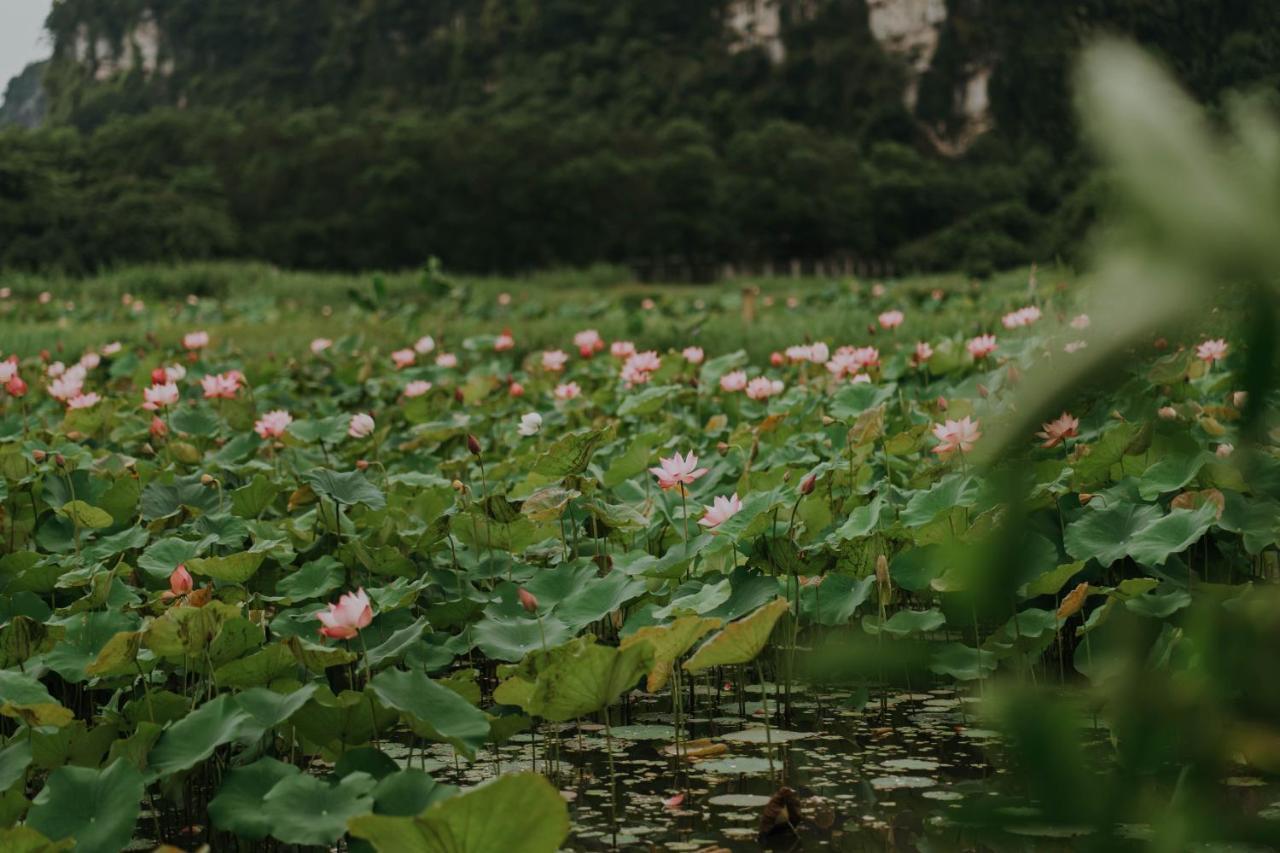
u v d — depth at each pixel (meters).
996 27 101.56
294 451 5.64
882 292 19.08
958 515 3.58
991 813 0.70
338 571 3.89
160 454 5.79
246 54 141.38
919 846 2.47
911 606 4.49
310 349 12.43
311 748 2.96
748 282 47.19
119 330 15.45
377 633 3.58
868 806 2.76
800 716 3.59
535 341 13.00
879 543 3.94
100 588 3.42
